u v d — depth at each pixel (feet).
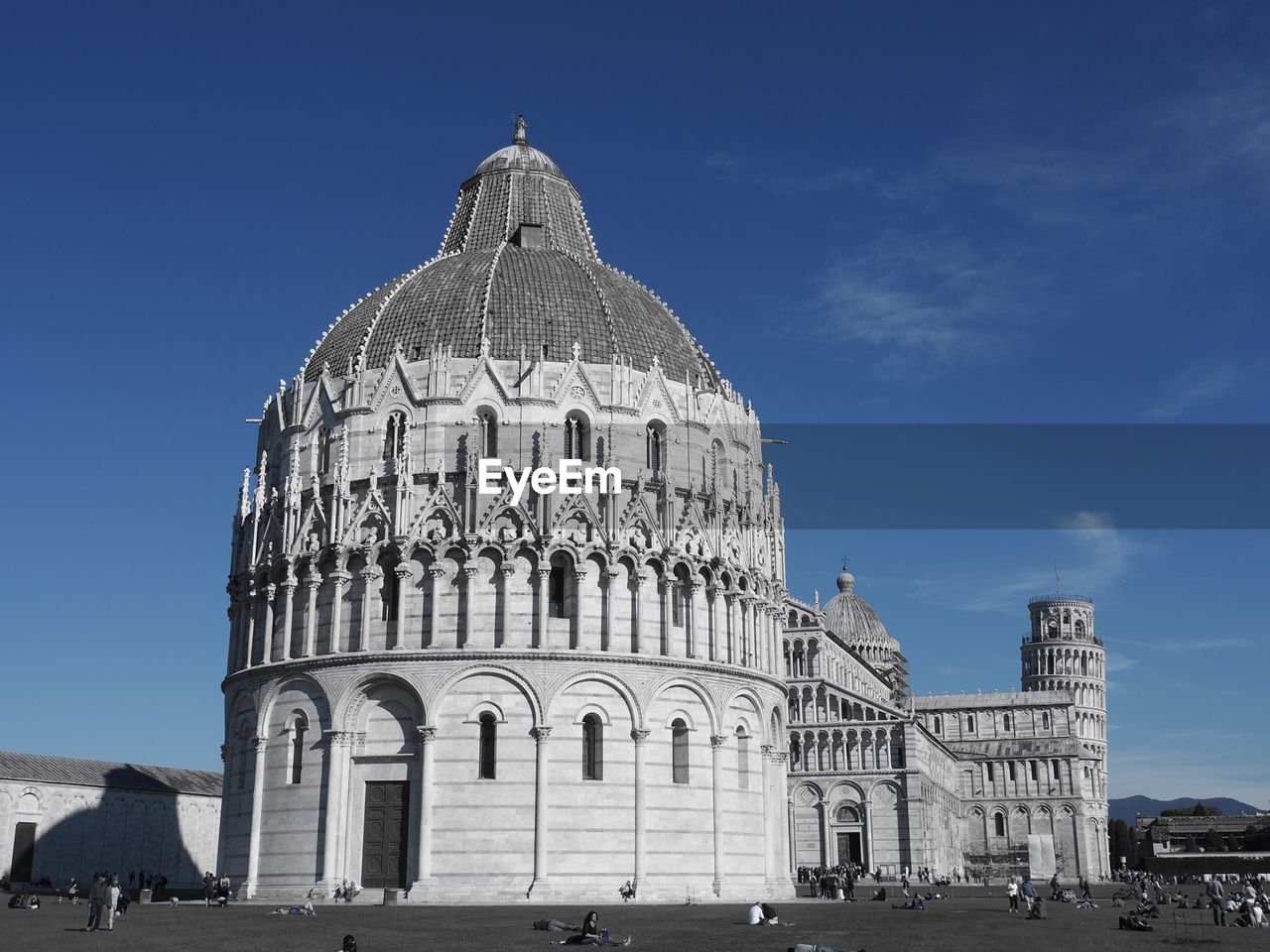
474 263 333.01
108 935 180.55
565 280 327.26
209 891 282.77
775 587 332.19
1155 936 187.32
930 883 490.08
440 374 297.12
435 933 181.88
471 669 274.77
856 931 192.65
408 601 281.74
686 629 295.28
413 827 270.87
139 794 467.93
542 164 378.53
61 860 434.30
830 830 509.35
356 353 313.73
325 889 270.05
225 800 303.48
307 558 292.40
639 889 271.49
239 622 312.09
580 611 281.74
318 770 279.69
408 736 277.23
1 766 423.64
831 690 529.86
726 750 296.30
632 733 280.10
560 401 297.33
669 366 322.14
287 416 318.24
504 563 280.72
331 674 280.72
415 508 289.12
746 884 294.66
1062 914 248.93
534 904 261.03
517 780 271.49
